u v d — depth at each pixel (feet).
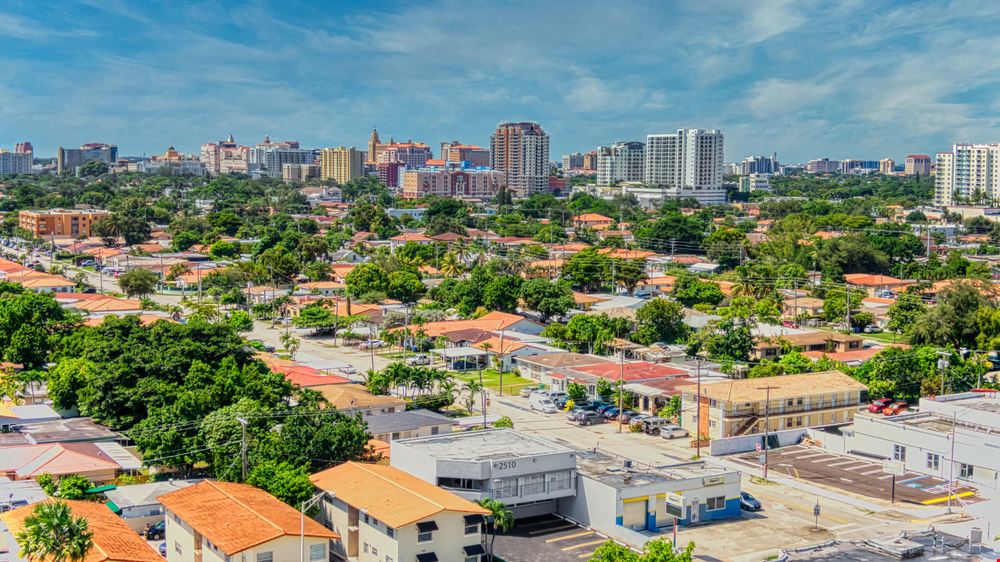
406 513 311.06
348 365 626.64
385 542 310.86
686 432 495.82
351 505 323.57
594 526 360.48
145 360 468.75
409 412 485.56
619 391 540.93
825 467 443.32
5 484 368.27
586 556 329.52
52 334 602.44
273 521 302.45
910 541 339.98
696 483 367.86
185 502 321.32
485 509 327.67
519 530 356.38
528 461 359.87
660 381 558.97
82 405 458.50
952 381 549.13
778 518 373.81
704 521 369.91
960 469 422.00
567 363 605.73
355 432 390.21
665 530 358.43
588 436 487.20
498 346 654.53
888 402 533.55
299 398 483.51
